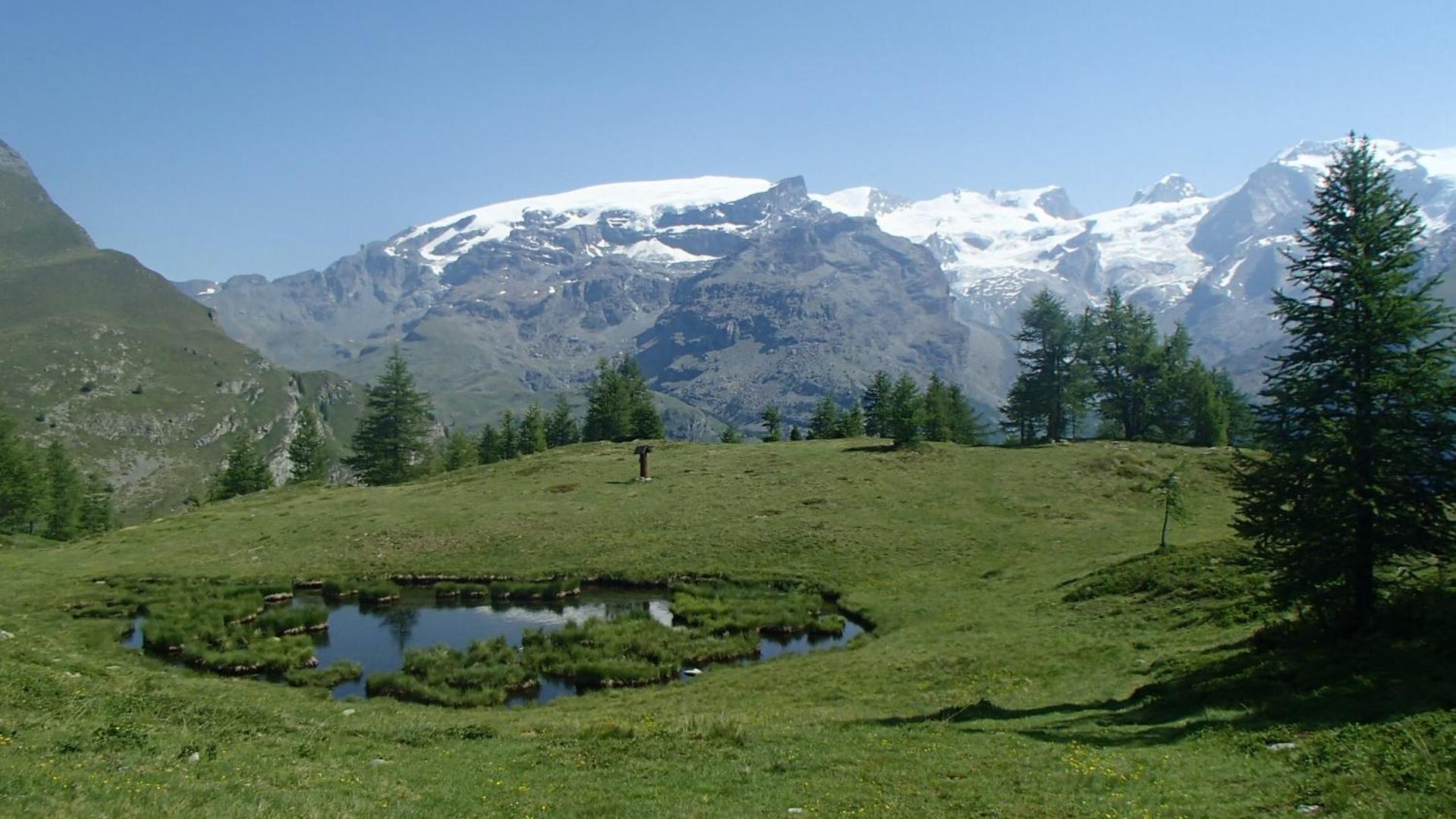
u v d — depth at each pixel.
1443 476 24.28
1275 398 27.61
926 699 29.64
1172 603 38.53
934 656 35.66
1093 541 59.78
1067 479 76.94
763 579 57.19
